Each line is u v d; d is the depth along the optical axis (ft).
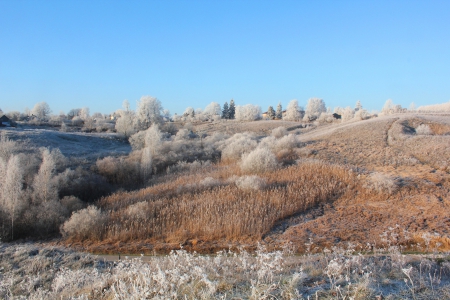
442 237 40.06
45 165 66.44
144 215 52.85
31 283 24.26
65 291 21.48
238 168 86.12
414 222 47.39
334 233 45.55
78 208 62.49
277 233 46.88
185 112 354.13
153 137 124.06
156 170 100.53
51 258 33.99
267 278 18.04
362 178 67.92
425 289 16.83
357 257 20.70
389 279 18.57
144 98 228.84
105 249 44.27
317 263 22.94
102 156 114.21
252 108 286.46
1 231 51.37
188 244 44.37
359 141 110.83
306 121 264.72
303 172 73.56
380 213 52.19
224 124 237.45
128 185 90.99
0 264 31.99
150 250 43.45
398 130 116.88
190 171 93.40
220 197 59.93
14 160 58.75
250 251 40.68
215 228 47.14
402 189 61.52
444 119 134.31
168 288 17.52
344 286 17.44
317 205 57.52
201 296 16.08
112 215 54.80
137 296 15.92
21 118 242.37
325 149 102.22
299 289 17.12
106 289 20.30
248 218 49.26
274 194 59.00
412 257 23.38
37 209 56.65
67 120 261.03
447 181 64.49
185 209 54.65
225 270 19.99
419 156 87.40
